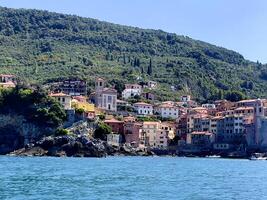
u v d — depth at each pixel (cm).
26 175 14025
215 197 9856
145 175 15000
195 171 17638
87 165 19462
